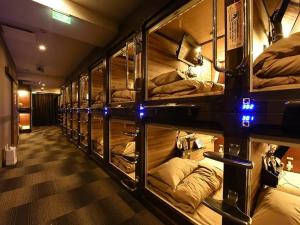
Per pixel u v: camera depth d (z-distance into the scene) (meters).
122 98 3.00
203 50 2.94
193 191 1.87
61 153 4.75
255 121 1.11
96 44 3.34
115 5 2.47
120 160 3.08
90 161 3.99
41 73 7.79
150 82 2.22
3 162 3.69
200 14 2.00
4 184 2.77
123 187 2.66
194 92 1.67
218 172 2.23
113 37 3.06
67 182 2.85
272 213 1.33
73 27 2.76
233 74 1.22
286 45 1.09
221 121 1.31
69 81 7.35
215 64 1.24
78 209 2.09
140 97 2.26
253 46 1.27
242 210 1.20
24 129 9.48
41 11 2.35
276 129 1.02
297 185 1.97
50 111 14.79
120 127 3.56
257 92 1.10
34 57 5.39
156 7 1.94
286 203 1.38
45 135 8.48
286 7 1.57
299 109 0.91
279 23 1.65
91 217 1.94
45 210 2.07
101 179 2.97
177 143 2.78
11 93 5.15
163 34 2.47
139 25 2.26
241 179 1.21
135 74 2.31
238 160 1.15
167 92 1.95
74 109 5.88
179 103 1.70
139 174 2.31
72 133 6.38
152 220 1.89
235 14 1.21
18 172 3.29
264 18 1.58
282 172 2.15
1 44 3.75
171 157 2.70
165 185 2.06
